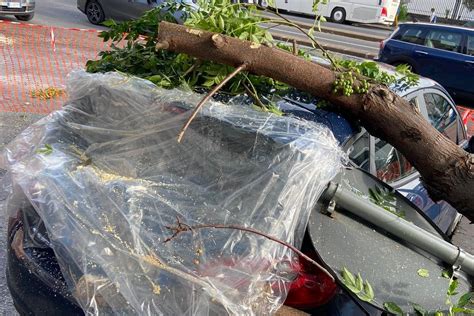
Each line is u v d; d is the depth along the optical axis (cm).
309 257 181
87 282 175
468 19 2836
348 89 212
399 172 293
